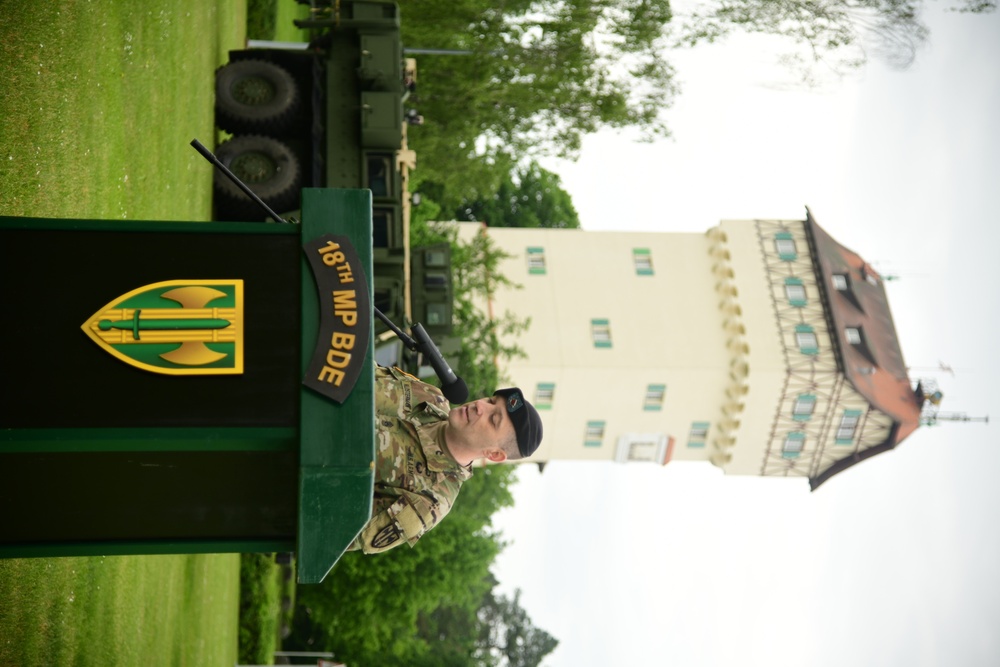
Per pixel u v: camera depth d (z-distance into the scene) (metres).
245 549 3.97
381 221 13.71
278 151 12.06
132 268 3.73
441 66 21.25
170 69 10.29
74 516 3.86
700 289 27.11
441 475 4.93
